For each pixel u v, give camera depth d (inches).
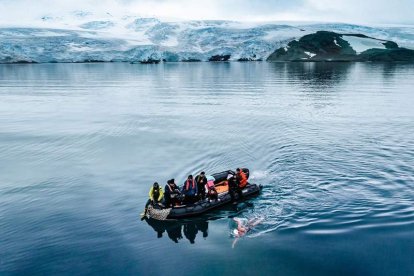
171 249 498.6
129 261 473.1
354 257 465.4
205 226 562.3
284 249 487.2
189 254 485.4
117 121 1343.5
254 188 654.5
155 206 597.6
